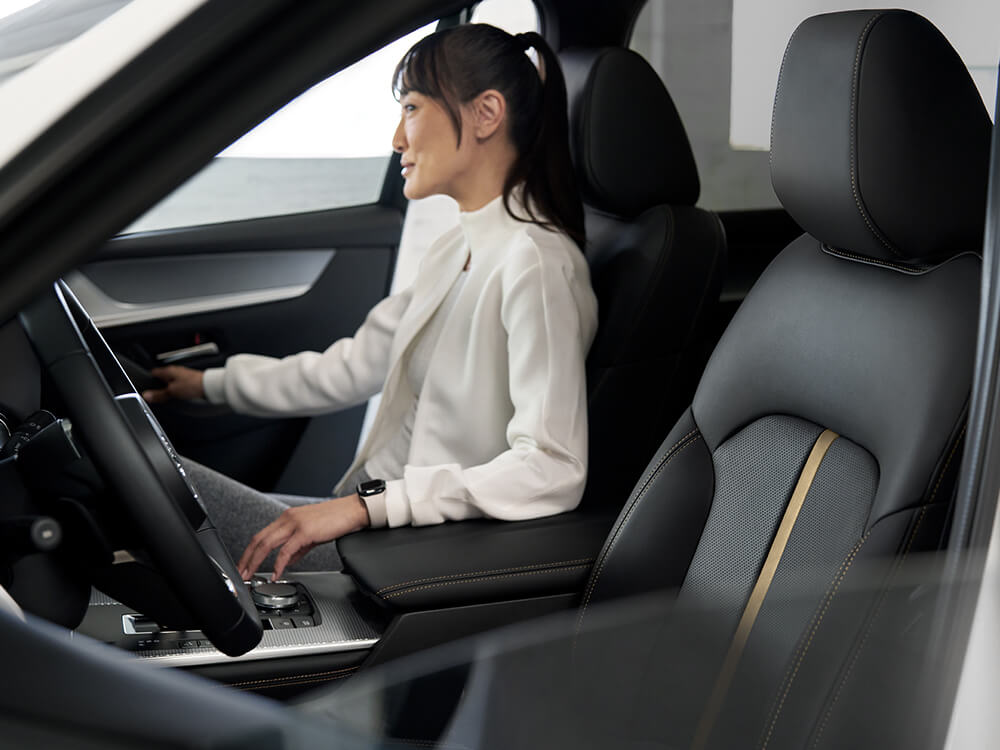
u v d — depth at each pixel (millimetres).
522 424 1381
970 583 469
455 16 1708
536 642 471
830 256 1142
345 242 2008
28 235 490
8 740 402
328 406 1779
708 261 1523
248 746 414
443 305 1558
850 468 1032
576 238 1517
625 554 1222
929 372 961
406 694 449
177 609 940
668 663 480
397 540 1280
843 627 481
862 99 981
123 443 830
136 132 492
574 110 1548
